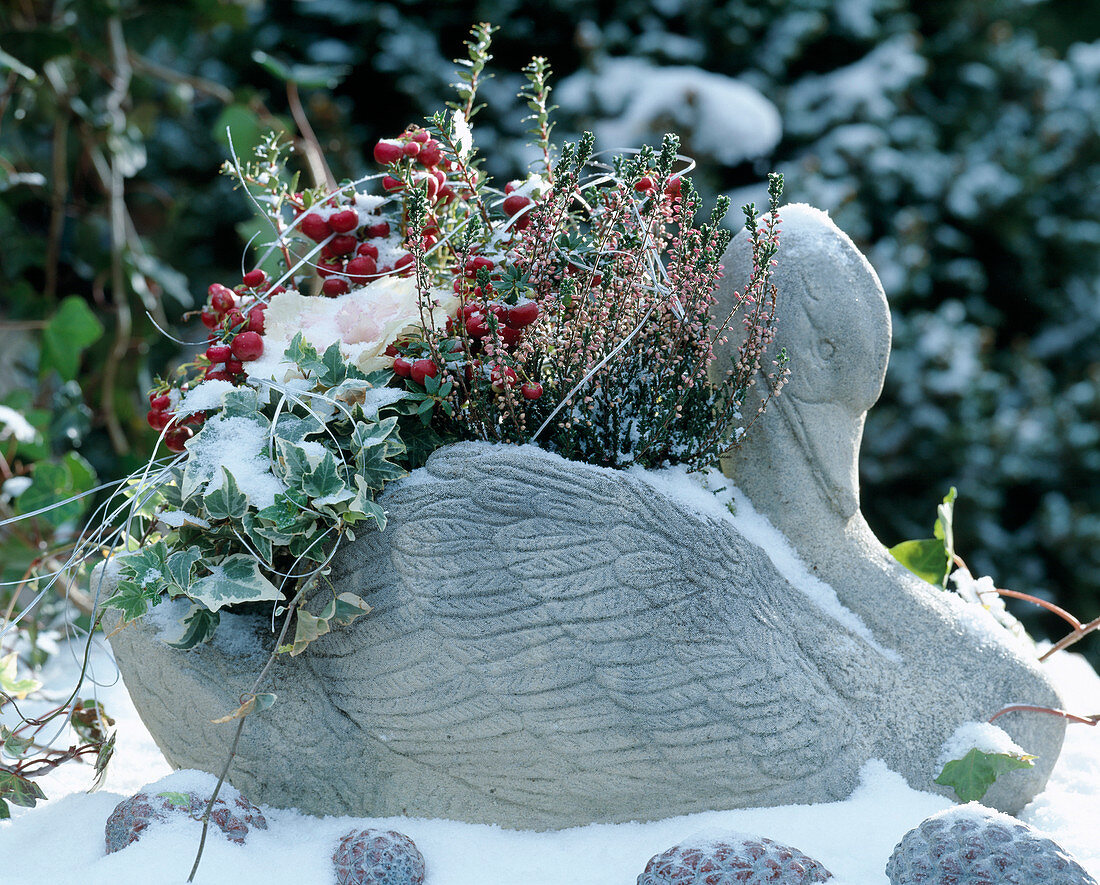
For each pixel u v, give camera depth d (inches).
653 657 66.9
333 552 67.9
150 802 65.5
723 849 59.9
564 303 74.5
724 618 68.5
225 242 264.7
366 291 75.9
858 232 244.1
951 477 249.6
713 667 67.5
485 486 68.9
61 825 71.0
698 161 226.8
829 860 64.6
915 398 244.4
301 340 72.2
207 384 73.2
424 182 75.3
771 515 78.7
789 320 76.7
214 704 72.1
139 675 74.0
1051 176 274.8
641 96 220.7
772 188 72.2
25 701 98.6
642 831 69.1
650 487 69.5
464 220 82.5
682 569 68.1
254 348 73.2
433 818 71.4
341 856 64.1
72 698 75.9
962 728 75.0
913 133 259.8
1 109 156.7
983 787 71.1
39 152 195.8
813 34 257.9
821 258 77.0
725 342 78.8
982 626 79.0
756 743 68.4
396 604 68.9
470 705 67.8
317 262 86.4
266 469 68.9
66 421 144.6
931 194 260.5
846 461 78.3
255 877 62.4
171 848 62.4
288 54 250.7
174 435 80.0
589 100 236.8
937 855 59.8
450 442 74.9
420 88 242.7
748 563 71.2
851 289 76.8
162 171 255.9
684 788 68.7
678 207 76.0
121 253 164.6
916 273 249.1
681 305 75.6
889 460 244.5
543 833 70.0
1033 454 249.6
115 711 98.3
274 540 67.2
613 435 74.7
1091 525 245.1
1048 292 283.6
